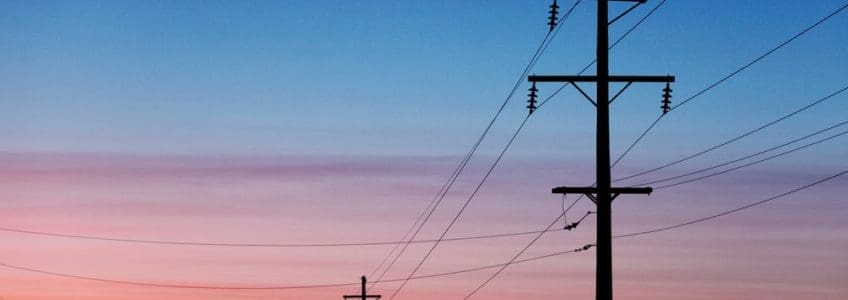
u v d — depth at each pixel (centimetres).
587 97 3584
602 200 3522
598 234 3506
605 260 3494
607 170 3534
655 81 3609
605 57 3594
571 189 3522
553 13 3644
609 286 3488
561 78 3581
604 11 3616
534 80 3584
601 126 3553
